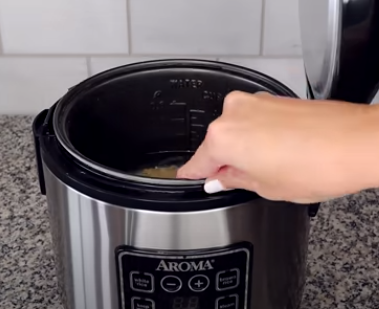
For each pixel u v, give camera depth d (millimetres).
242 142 538
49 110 718
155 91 789
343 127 530
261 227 648
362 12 598
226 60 1060
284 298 719
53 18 1032
